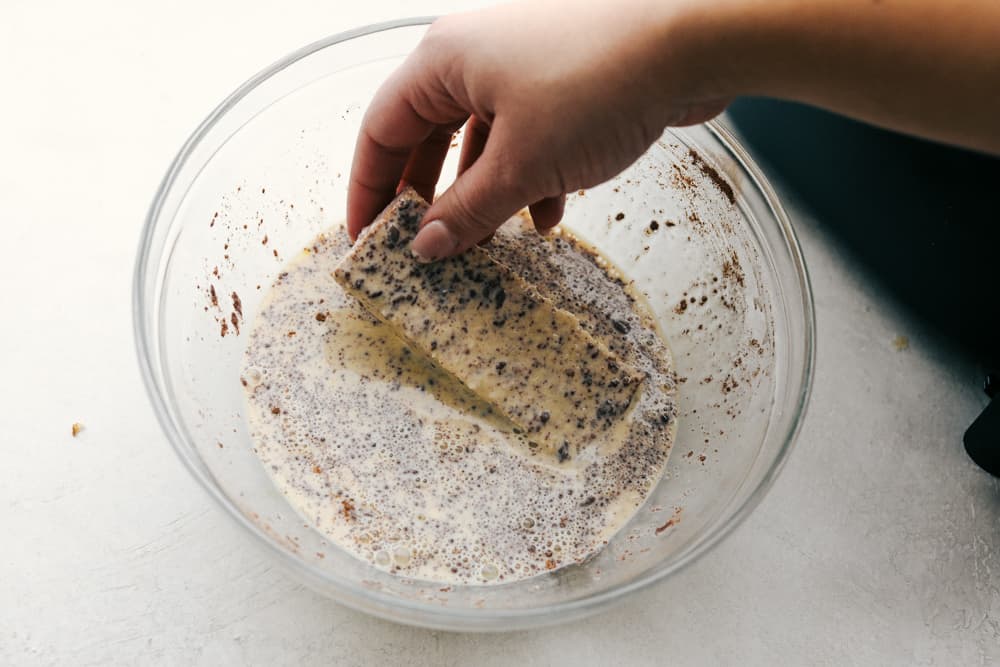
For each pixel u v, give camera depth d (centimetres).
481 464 46
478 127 45
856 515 48
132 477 46
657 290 51
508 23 38
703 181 48
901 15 34
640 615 45
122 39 55
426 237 43
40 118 53
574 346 46
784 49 35
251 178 48
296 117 48
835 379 50
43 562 45
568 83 37
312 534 44
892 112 36
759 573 46
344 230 51
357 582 42
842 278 53
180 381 44
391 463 46
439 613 39
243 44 55
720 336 49
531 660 44
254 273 49
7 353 48
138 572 45
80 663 43
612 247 52
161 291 44
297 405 46
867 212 50
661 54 36
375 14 57
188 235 46
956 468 49
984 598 46
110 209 51
